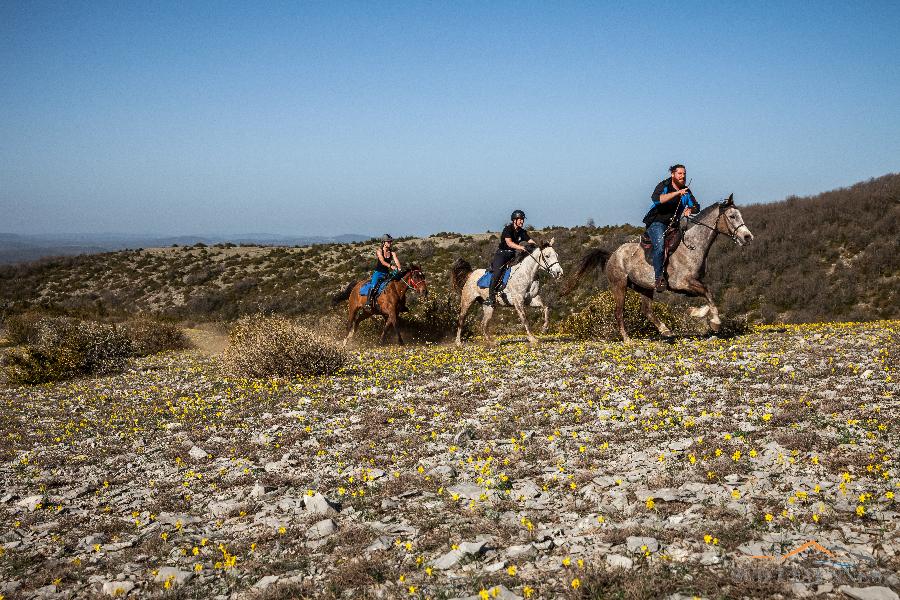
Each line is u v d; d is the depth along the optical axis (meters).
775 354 10.39
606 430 7.19
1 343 30.33
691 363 10.23
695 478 5.41
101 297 49.62
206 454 8.09
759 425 6.66
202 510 6.18
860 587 3.42
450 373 11.91
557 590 3.85
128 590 4.45
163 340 26.48
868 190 37.59
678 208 12.41
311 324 21.38
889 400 7.11
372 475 6.50
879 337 11.40
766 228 37.06
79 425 10.88
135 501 6.65
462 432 7.52
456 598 3.84
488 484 5.86
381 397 10.41
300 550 4.90
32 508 6.71
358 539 4.96
